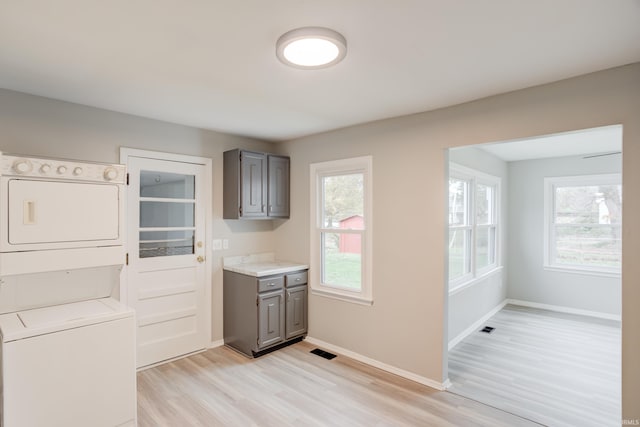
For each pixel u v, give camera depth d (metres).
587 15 1.56
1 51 1.95
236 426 2.38
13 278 2.27
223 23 1.64
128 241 3.17
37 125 2.67
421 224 3.02
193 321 3.63
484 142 2.66
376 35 1.75
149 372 3.19
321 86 2.45
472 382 3.04
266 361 3.44
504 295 5.69
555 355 3.65
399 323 3.16
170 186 3.46
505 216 5.71
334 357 3.55
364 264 3.46
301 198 4.08
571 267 5.26
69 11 1.54
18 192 2.10
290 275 3.79
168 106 2.92
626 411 2.06
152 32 1.73
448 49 1.90
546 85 2.37
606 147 4.59
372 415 2.51
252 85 2.44
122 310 2.31
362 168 3.50
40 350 1.96
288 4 1.48
